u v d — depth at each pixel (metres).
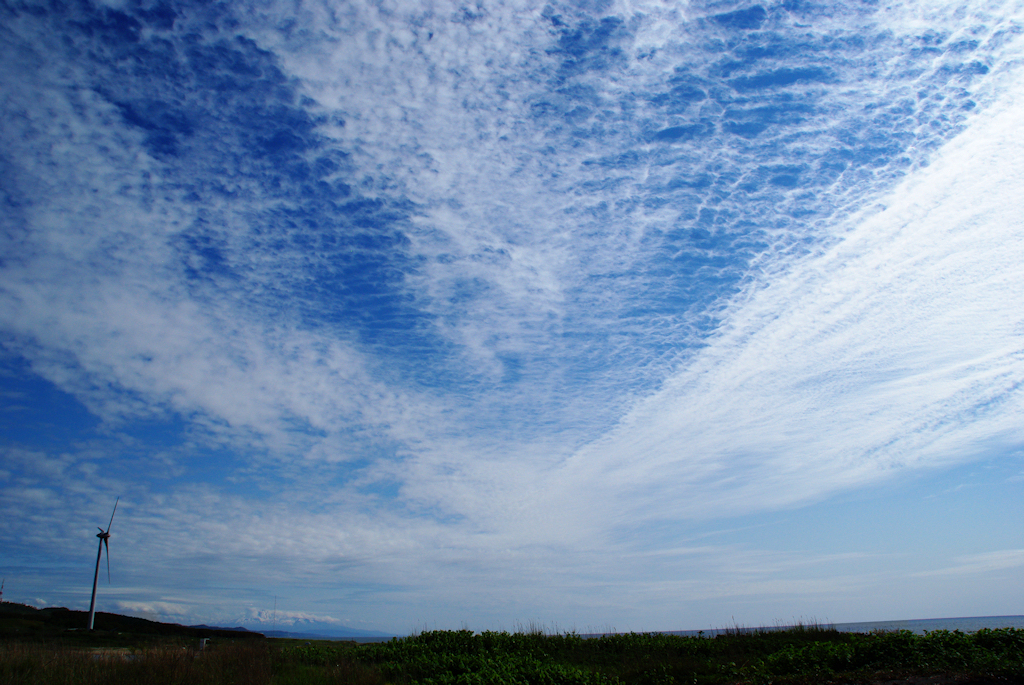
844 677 14.91
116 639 29.61
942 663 15.21
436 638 23.44
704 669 18.00
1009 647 16.17
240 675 16.16
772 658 17.83
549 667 18.05
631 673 17.88
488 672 17.34
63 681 14.27
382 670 18.31
